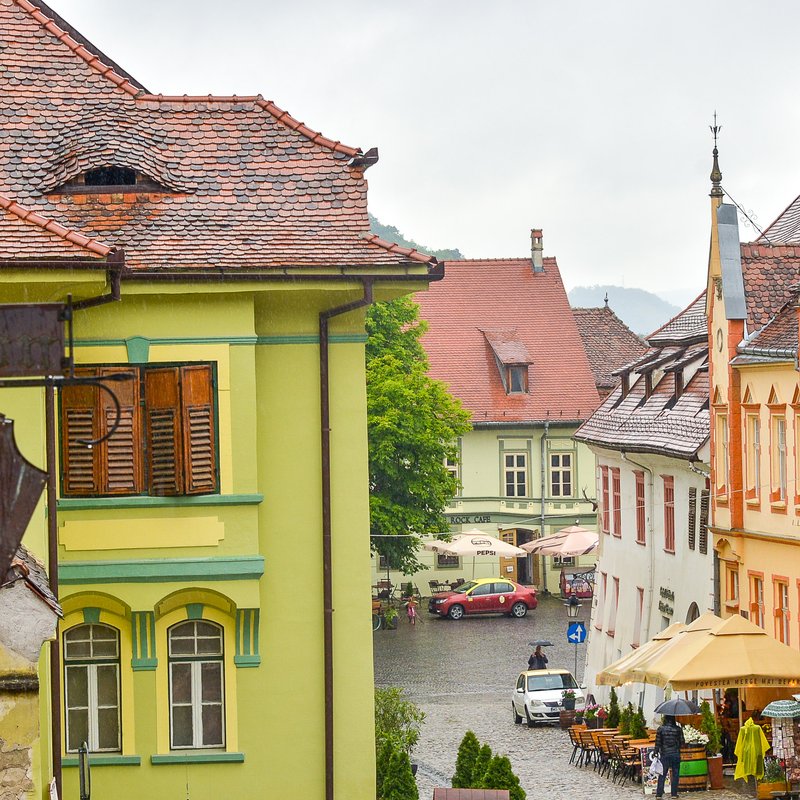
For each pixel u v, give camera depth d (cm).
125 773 2852
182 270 2758
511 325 11812
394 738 4053
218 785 2883
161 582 2806
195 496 2806
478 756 3981
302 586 2933
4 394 2603
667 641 4956
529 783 5038
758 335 5744
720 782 4791
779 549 5516
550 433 11344
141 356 2808
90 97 3025
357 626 2947
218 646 2895
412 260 2844
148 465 2817
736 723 5341
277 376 2939
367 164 2988
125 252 2777
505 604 9950
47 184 2881
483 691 7238
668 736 4712
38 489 1853
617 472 7550
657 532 6875
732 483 5872
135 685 2850
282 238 2852
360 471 2953
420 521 8981
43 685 2638
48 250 2556
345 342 2950
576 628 6606
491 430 11312
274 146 3009
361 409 2955
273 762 2905
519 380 11462
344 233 2881
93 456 2803
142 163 2909
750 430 5806
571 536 10138
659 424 6919
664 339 7256
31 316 1872
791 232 6538
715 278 6025
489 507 11294
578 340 11744
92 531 2789
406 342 9281
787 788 4541
